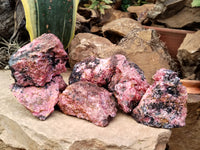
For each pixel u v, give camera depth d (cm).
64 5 42
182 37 43
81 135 26
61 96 30
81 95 29
